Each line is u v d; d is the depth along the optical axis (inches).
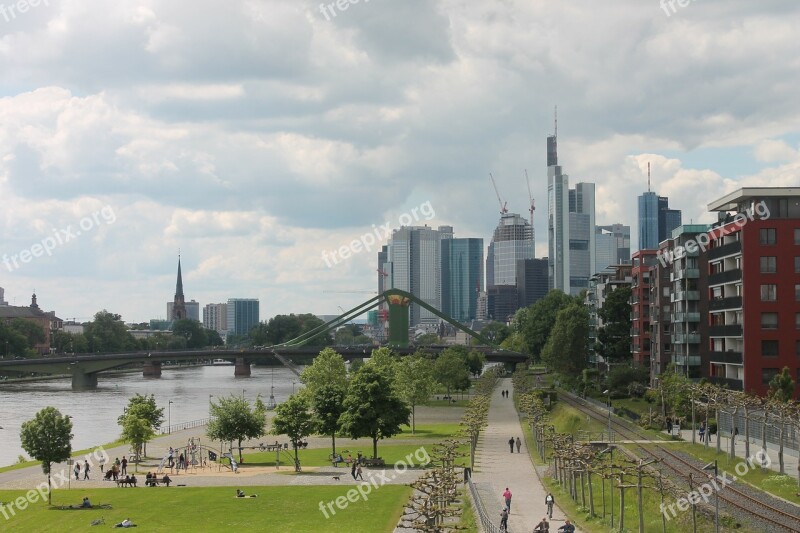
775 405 4606.3
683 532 3415.4
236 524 3875.5
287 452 6604.3
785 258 6235.2
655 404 7436.0
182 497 4598.9
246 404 6240.2
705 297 7381.9
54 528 3853.3
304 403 5723.4
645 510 3826.3
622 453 5137.8
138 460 6013.8
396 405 5816.9
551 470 4943.4
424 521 3486.7
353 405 5767.7
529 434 7017.7
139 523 3927.2
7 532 3789.4
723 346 6806.1
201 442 7268.7
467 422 6122.1
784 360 6190.9
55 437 4498.0
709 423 5836.6
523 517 3762.3
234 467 5664.4
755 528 3272.6
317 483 5032.0
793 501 3693.4
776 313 6215.6
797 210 6323.8
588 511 3846.0
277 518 4001.0
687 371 7460.6
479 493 4340.6
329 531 3700.8
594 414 7549.2
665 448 5255.9
